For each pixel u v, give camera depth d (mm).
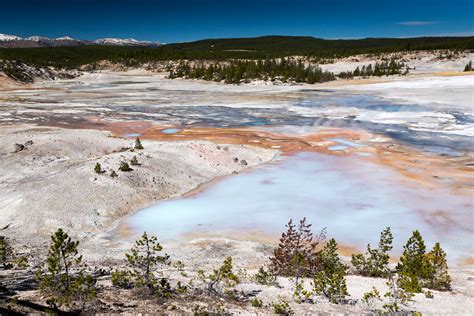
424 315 9367
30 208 20453
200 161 29656
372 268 14086
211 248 17000
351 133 41375
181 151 30891
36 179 24984
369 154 33156
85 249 16609
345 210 21547
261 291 11156
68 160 30484
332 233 18891
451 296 11469
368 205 22141
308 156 32781
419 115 49188
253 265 15039
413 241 13633
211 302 9727
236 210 21953
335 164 30312
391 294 10555
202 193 24812
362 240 18109
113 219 20828
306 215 21000
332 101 63531
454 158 31531
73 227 19484
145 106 61938
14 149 31312
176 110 57938
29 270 12336
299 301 10156
